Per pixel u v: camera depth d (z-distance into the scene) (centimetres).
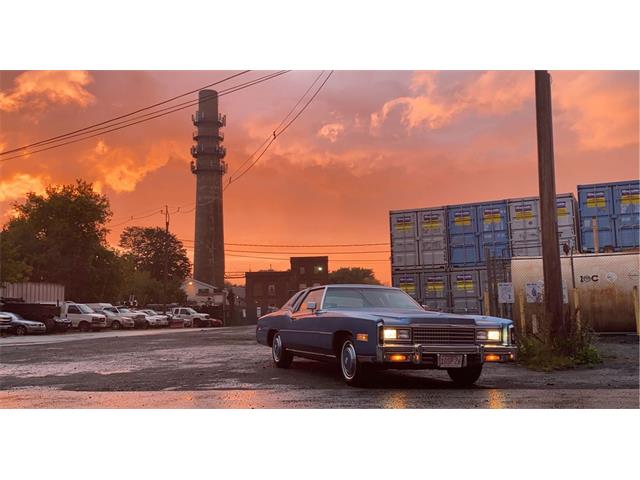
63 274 5716
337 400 750
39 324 3541
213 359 1400
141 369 1196
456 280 2223
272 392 827
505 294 1464
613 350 1377
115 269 6159
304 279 9675
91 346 2056
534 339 1214
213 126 8756
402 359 813
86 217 5916
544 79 1217
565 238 2092
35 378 1066
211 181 8644
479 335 855
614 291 1720
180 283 8781
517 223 2186
